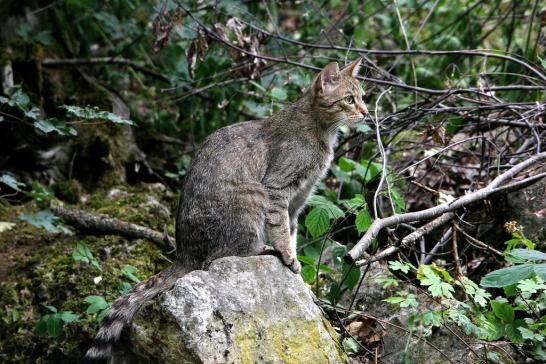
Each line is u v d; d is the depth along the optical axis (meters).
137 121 8.30
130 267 6.05
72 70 8.22
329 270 5.79
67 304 5.97
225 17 7.95
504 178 5.95
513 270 4.73
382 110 8.18
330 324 5.30
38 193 6.58
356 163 6.84
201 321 4.62
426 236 6.45
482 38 8.66
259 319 4.76
